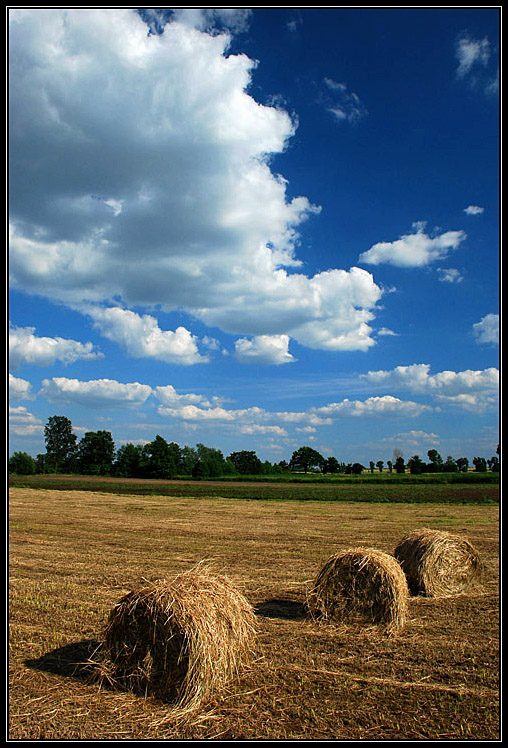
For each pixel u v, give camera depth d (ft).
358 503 103.30
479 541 50.03
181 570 37.76
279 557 43.01
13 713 16.42
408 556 32.73
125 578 35.12
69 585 32.99
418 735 14.93
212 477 261.24
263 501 108.06
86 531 59.93
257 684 18.26
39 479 232.73
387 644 22.39
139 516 77.15
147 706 16.93
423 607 28.86
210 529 61.82
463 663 20.13
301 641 22.67
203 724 15.67
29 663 20.31
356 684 18.21
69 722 15.88
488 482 192.85
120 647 18.45
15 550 46.80
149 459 272.31
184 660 17.28
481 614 27.40
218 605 18.86
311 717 15.98
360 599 25.04
